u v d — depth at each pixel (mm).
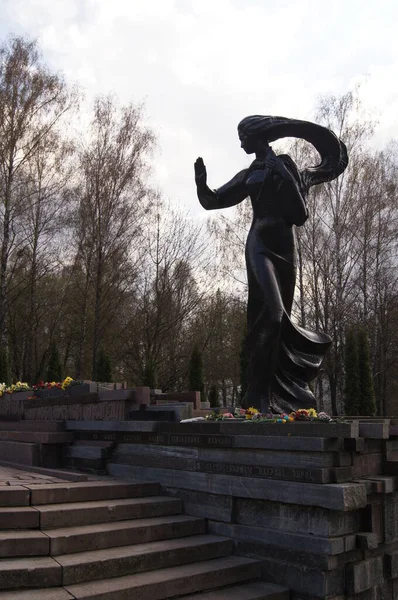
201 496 7633
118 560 5977
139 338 34062
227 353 35938
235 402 40188
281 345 8617
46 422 10758
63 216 29297
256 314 8711
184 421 8422
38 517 6477
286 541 6512
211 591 6207
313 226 27719
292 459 6660
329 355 27359
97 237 29172
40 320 34312
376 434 6613
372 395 23172
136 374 35000
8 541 5871
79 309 32781
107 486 7664
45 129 27844
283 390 8664
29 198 28125
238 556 6949
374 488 6598
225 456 7438
